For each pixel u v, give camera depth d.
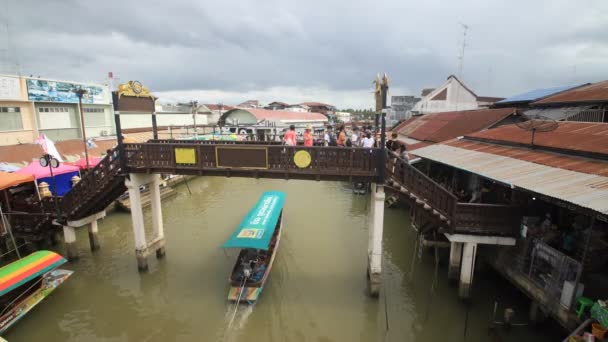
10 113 24.94
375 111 13.23
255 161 12.86
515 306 11.98
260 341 10.95
